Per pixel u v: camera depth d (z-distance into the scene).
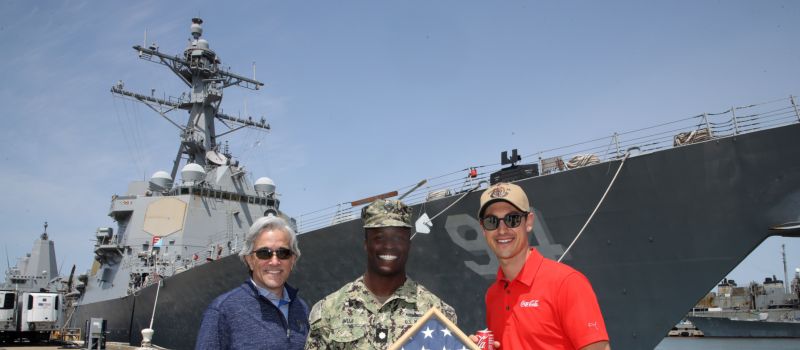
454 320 3.36
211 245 18.00
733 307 42.38
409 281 3.47
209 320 3.54
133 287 18.58
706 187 7.39
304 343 3.70
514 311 3.11
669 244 7.76
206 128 22.34
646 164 7.77
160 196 20.05
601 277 8.40
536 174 8.99
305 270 12.01
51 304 24.30
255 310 3.58
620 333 8.29
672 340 40.81
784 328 37.47
